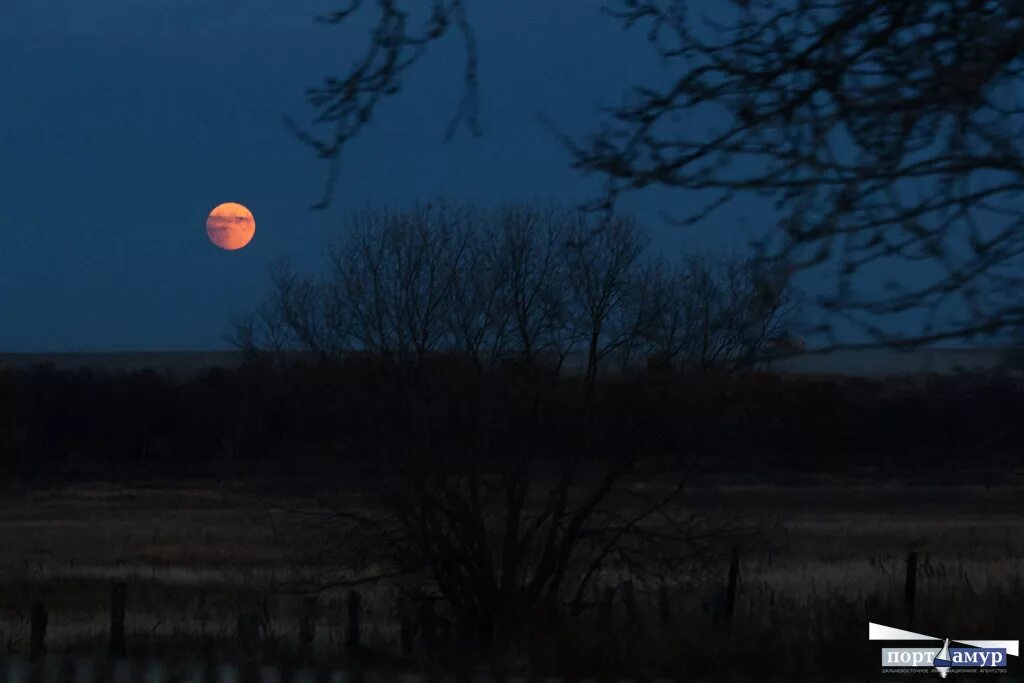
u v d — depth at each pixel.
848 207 5.43
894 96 5.50
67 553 53.19
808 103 5.87
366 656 26.70
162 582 41.66
